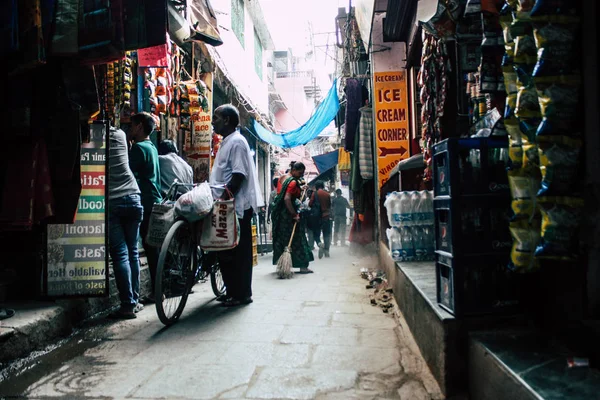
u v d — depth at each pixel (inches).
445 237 91.5
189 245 157.8
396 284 165.0
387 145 277.0
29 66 106.3
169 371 102.9
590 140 67.7
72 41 110.0
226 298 179.9
